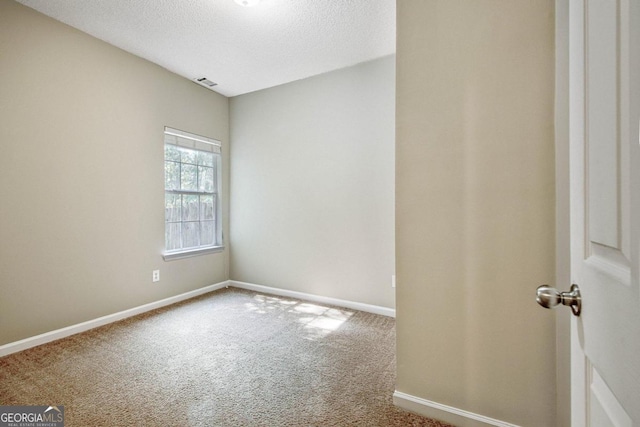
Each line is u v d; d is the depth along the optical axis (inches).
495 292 54.2
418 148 60.1
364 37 104.5
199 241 147.1
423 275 60.0
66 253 98.3
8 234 86.2
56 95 95.3
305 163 136.6
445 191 57.9
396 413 61.4
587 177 24.8
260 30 100.7
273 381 73.0
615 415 19.3
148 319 113.7
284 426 57.9
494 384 54.5
